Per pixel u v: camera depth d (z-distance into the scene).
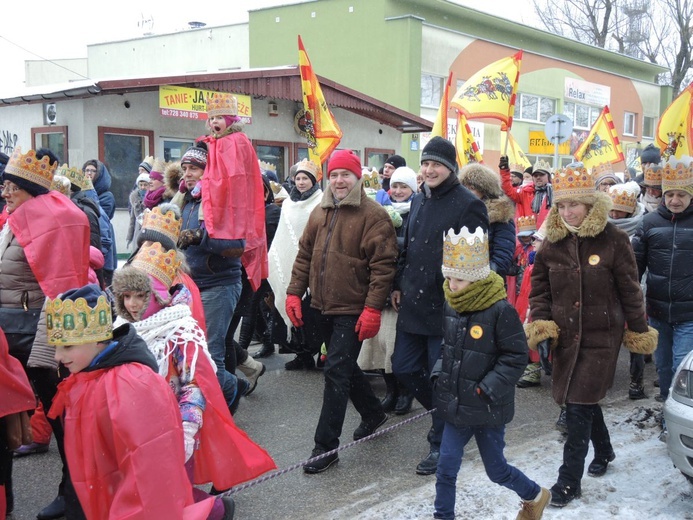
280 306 6.68
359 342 4.68
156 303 3.34
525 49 28.27
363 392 5.04
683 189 5.07
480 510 4.04
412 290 4.64
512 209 5.38
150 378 2.62
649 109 35.75
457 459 3.70
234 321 5.81
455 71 24.45
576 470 4.14
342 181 4.69
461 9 25.00
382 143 18.50
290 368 7.02
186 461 3.12
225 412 3.33
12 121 14.00
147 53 31.75
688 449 4.06
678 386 4.21
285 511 4.06
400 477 4.54
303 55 7.29
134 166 13.30
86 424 2.58
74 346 2.60
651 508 4.07
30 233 3.91
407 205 5.96
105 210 8.72
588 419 4.17
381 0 22.94
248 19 27.83
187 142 13.99
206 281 4.83
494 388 3.55
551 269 4.32
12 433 3.60
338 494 4.29
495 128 25.75
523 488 3.72
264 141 15.41
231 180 4.65
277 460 4.79
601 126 11.05
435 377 3.78
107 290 3.82
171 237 3.67
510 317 3.60
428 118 23.72
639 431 5.40
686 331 5.18
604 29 38.22
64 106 12.78
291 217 6.67
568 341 4.25
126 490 2.48
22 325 3.94
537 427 5.54
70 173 6.28
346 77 24.05
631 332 4.30
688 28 34.97
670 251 5.17
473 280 3.60
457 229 4.53
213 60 29.88
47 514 3.90
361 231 4.64
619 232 4.25
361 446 5.08
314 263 4.76
